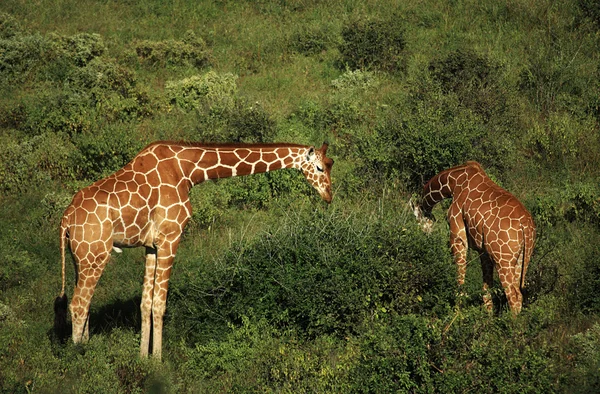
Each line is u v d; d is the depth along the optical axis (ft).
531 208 45.93
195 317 34.53
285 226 37.01
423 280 33.71
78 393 27.86
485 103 57.21
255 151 35.17
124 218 31.58
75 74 65.72
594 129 57.06
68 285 39.83
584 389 25.81
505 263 33.22
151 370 30.07
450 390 26.16
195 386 30.01
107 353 31.22
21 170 52.13
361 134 53.72
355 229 35.96
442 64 64.34
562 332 31.32
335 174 52.08
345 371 28.30
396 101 63.05
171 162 33.37
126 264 42.19
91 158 52.19
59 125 59.00
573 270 36.19
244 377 29.84
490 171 50.01
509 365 26.11
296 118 61.87
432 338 27.71
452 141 49.42
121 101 61.46
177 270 40.22
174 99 65.82
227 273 34.83
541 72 65.00
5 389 27.91
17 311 36.60
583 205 45.24
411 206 43.32
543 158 53.98
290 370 29.01
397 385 27.20
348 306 32.99
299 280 33.60
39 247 43.80
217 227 46.55
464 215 35.68
